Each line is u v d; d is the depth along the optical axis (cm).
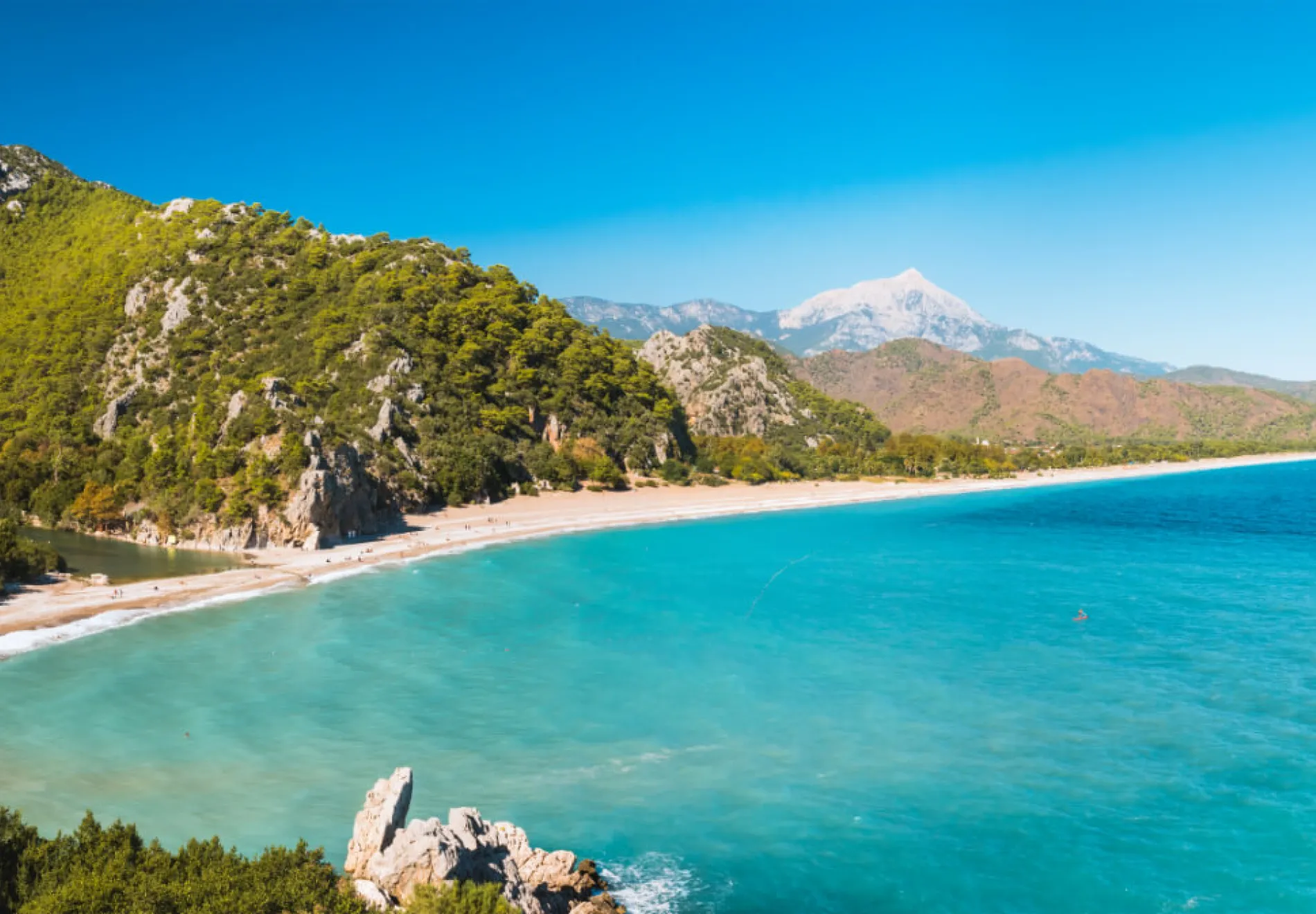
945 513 18888
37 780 5138
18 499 13875
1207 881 4312
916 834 4756
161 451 13400
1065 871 4406
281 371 17125
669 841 4669
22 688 6644
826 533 15488
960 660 7656
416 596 9812
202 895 3219
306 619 8744
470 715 6303
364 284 19862
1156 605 9719
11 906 3303
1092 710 6456
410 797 3903
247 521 12094
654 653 7812
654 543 14088
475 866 3616
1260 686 6944
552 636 8319
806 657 7712
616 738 5938
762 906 4134
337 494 12662
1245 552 13538
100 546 12150
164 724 6022
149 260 19512
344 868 3962
